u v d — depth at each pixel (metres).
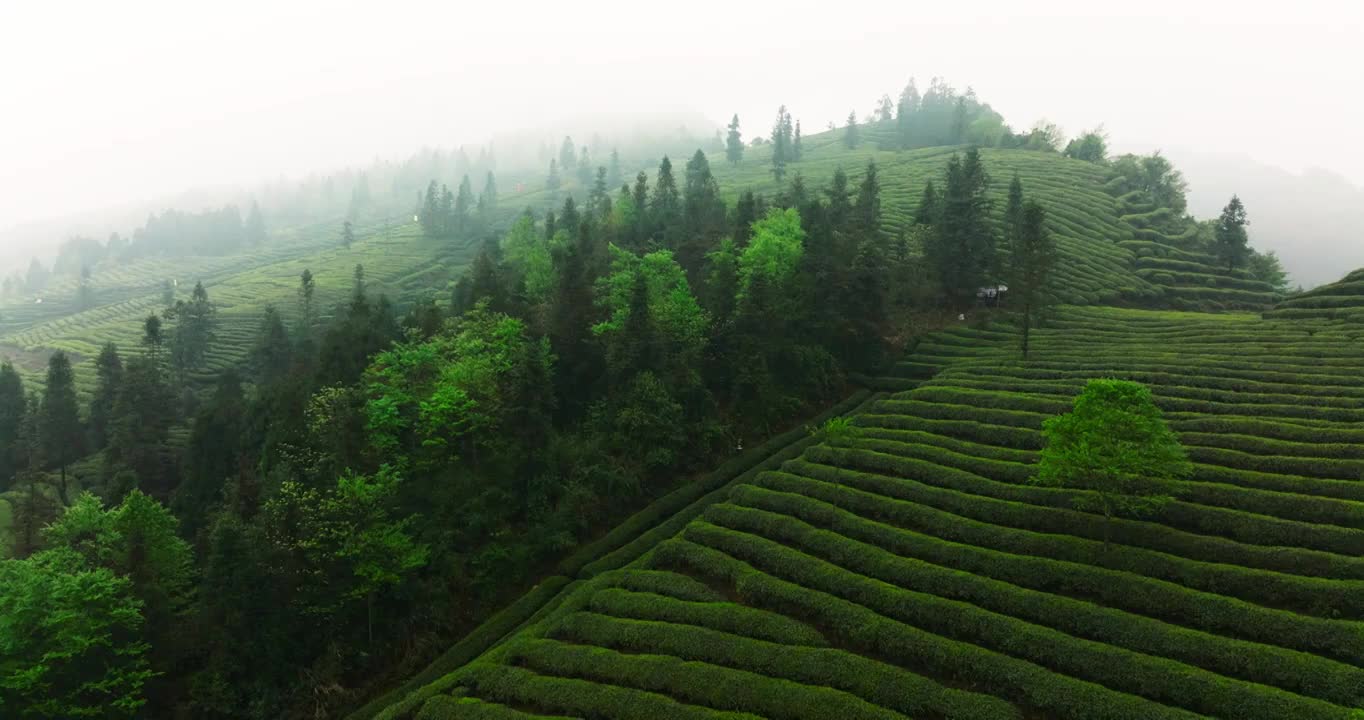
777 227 89.56
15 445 89.12
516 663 44.03
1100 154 177.75
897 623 39.72
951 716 33.34
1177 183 154.88
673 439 64.88
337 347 74.94
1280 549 40.19
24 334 170.38
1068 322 86.19
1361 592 36.06
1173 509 45.00
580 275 76.44
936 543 46.22
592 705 38.03
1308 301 79.81
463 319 78.12
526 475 60.25
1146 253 114.31
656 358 68.75
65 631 40.12
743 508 54.44
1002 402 63.12
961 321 90.81
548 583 54.62
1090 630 37.28
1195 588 39.41
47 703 39.12
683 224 110.62
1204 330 77.50
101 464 80.94
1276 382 60.34
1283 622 35.09
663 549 52.00
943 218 92.56
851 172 185.38
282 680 46.19
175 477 79.44
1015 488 50.56
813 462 60.47
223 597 45.62
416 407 62.50
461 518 56.38
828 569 45.38
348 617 49.59
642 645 42.22
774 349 74.06
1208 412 57.44
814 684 36.62
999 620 38.47
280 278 182.88
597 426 65.50
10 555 53.44
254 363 112.00
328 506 48.78
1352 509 41.97
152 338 102.00
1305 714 29.92
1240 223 109.62
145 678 42.75
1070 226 121.12
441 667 47.91
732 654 39.47
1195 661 34.47
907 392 70.38
